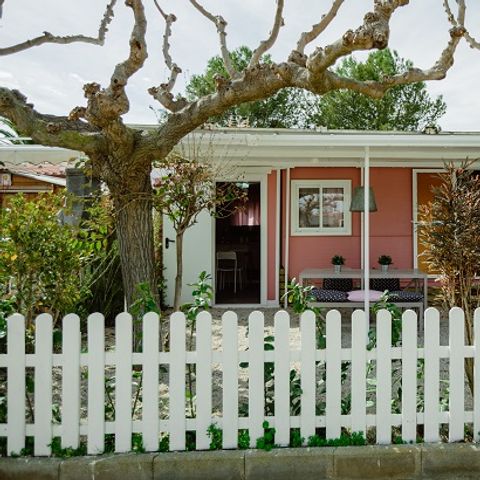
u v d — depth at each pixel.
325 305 6.86
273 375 2.97
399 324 3.04
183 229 4.58
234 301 9.60
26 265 3.55
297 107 19.23
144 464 2.69
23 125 3.45
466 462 2.79
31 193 10.49
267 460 2.73
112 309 6.82
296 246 9.06
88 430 2.79
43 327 2.80
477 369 2.96
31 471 2.65
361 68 17.67
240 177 8.62
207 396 2.86
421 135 5.34
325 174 9.02
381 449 2.80
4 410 2.96
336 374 2.91
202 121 3.59
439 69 2.99
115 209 3.84
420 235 3.57
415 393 2.93
